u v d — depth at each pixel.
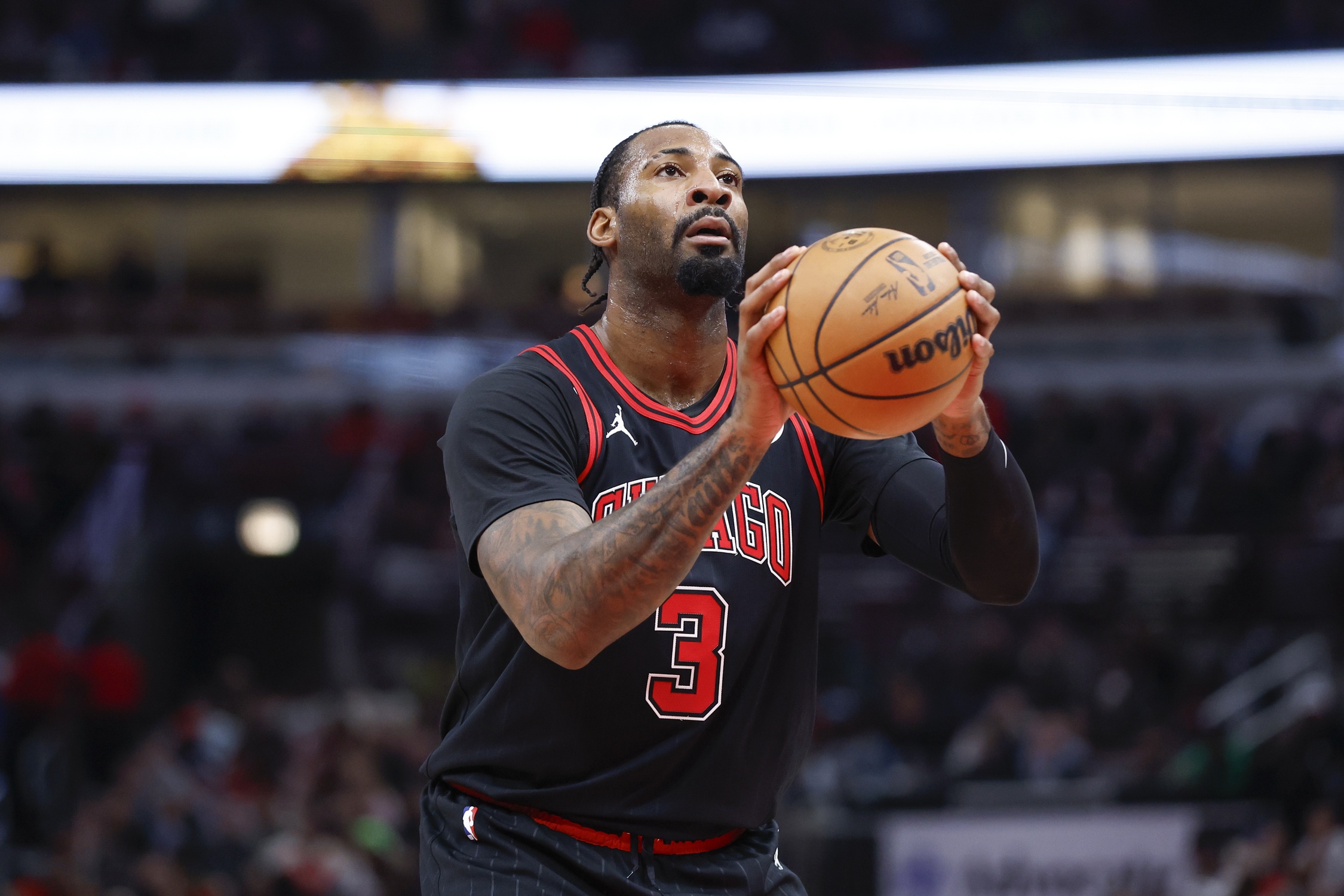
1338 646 36.72
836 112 36.50
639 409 7.71
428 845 7.66
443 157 35.62
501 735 7.41
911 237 6.80
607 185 8.09
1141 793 27.41
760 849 7.82
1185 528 41.69
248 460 47.38
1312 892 24.88
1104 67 35.12
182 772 30.30
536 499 6.88
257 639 45.78
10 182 36.81
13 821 30.52
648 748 7.32
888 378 6.39
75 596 41.19
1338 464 42.25
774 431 6.45
